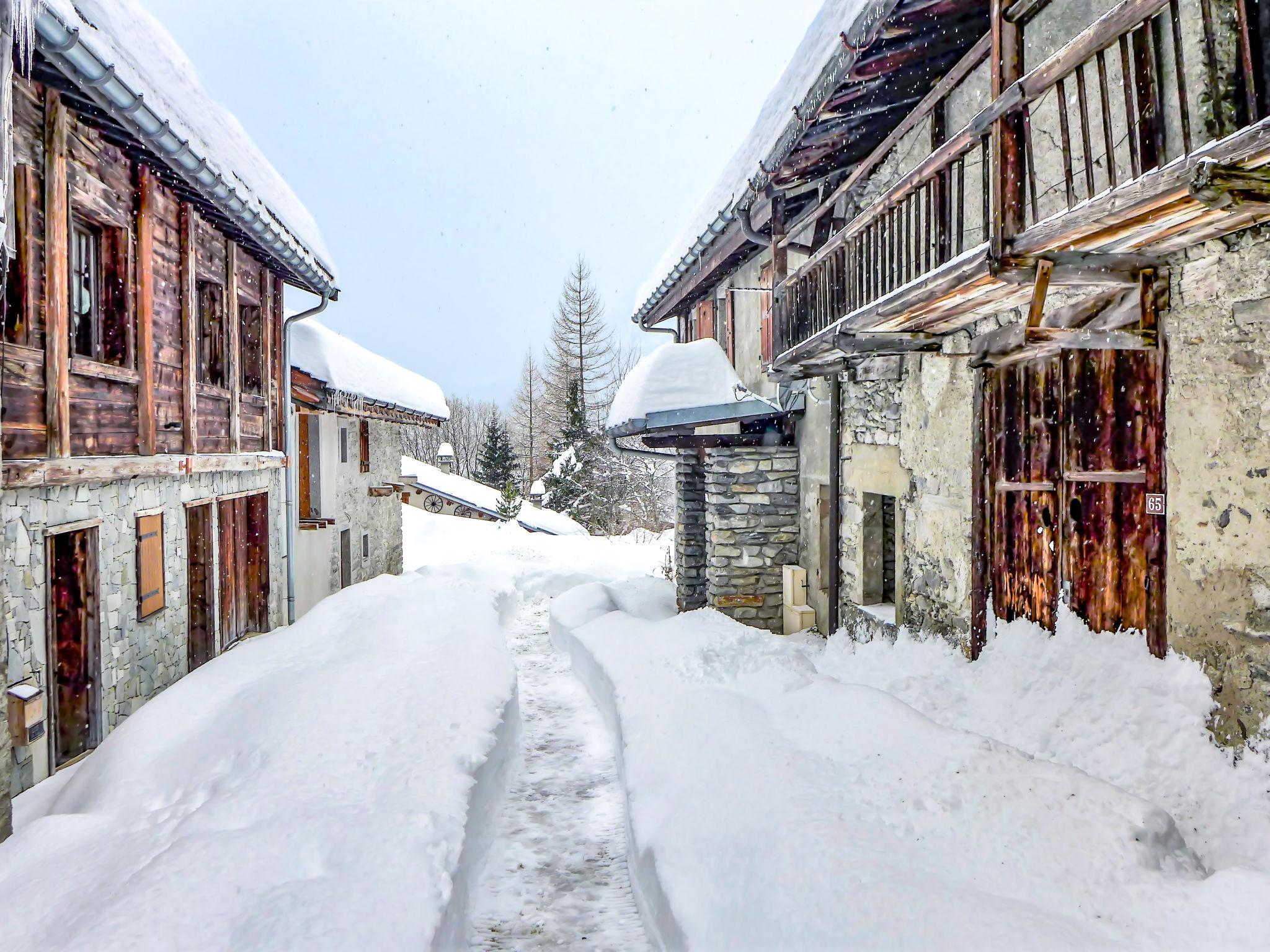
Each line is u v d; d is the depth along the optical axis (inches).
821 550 308.2
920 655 198.8
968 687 171.2
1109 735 129.4
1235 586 110.9
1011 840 109.5
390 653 268.7
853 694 174.2
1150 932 88.0
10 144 150.9
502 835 175.6
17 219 186.5
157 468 247.8
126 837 147.7
